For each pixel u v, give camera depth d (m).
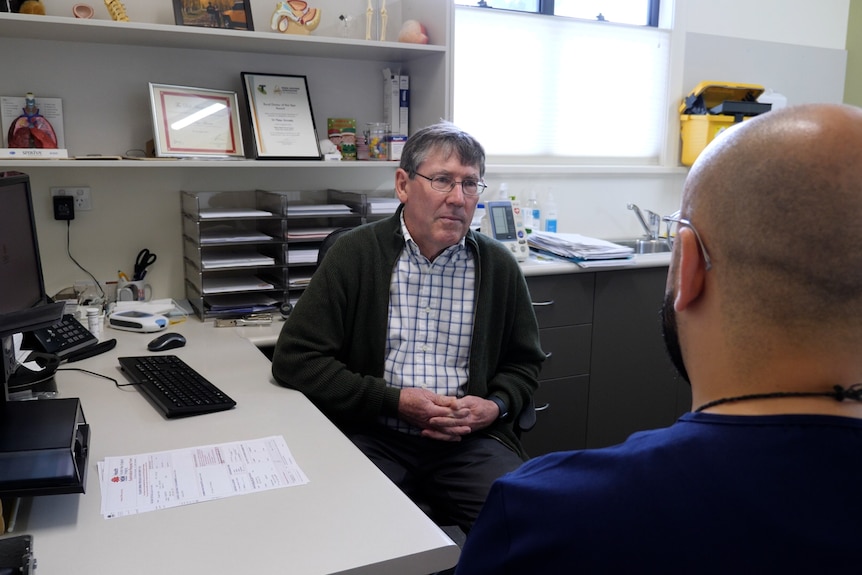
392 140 2.70
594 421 2.85
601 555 0.55
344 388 1.75
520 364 1.97
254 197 2.70
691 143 3.53
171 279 2.63
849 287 0.52
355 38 2.80
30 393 1.58
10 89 2.33
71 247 2.46
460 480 1.76
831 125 0.53
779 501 0.51
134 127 2.50
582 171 3.38
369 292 1.85
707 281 0.58
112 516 1.09
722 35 3.65
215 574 0.95
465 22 3.15
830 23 3.97
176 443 1.36
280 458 1.30
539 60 3.33
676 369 0.68
